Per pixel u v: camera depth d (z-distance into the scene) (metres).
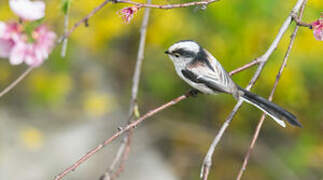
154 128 14.73
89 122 14.41
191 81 7.87
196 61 7.88
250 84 7.02
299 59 11.45
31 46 4.80
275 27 11.16
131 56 14.14
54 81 13.34
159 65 13.70
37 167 13.21
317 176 13.58
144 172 13.73
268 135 14.14
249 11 11.15
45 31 4.86
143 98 14.43
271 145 14.12
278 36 6.89
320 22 6.61
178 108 14.54
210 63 7.84
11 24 4.79
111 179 6.95
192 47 7.98
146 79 14.02
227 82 7.36
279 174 13.77
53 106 14.18
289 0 11.08
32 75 13.40
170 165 14.25
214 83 7.57
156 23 12.23
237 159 14.32
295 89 11.67
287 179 13.68
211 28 11.87
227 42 11.59
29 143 13.53
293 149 13.79
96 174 13.42
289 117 6.69
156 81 13.70
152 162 14.06
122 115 14.69
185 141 14.69
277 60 11.32
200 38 12.02
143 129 14.77
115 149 14.05
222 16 11.23
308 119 13.08
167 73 13.68
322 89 12.30
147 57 13.74
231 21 11.28
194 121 14.59
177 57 8.02
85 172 13.38
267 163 13.90
